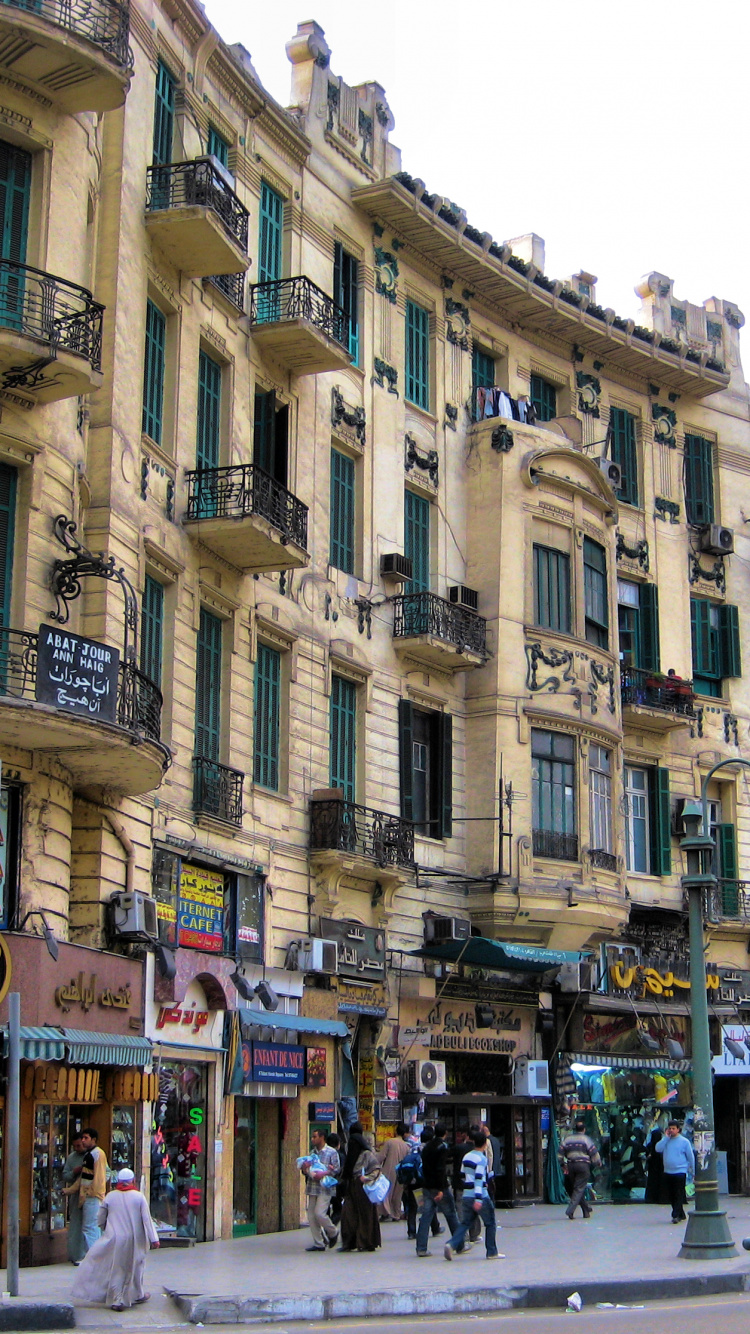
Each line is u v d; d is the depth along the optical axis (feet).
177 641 77.36
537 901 101.45
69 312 66.39
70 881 67.00
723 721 131.44
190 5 82.64
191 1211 73.72
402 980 95.25
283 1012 83.76
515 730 103.91
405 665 100.48
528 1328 45.37
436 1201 65.10
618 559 124.26
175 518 78.28
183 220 75.77
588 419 124.77
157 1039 70.38
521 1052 105.09
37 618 62.49
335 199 101.35
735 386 140.36
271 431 89.20
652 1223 85.97
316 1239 67.97
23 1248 58.13
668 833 123.75
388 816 92.58
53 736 59.82
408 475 104.06
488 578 106.42
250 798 83.30
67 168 67.31
